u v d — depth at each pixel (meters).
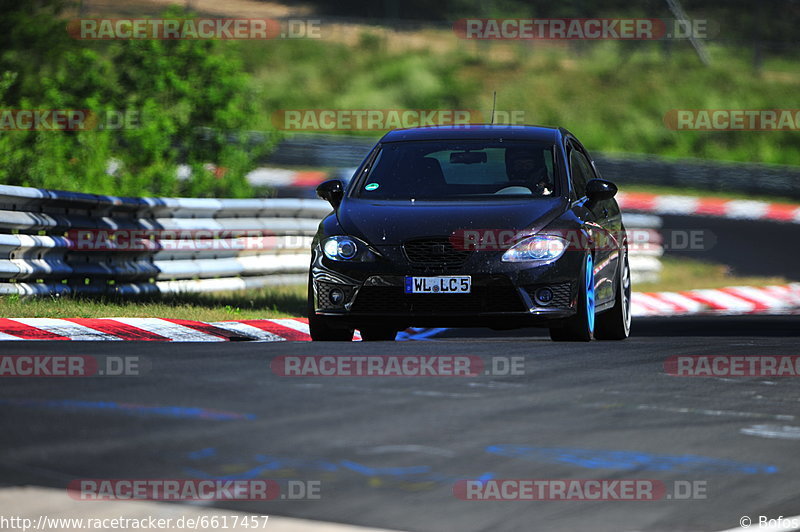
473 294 31.08
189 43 85.31
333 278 31.86
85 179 70.50
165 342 29.53
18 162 65.50
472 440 17.61
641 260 78.50
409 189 33.81
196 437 17.16
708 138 167.88
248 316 41.59
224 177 82.56
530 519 13.70
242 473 15.20
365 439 17.39
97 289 44.47
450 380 23.44
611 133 168.50
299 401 20.44
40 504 13.49
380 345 29.11
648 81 185.88
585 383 23.55
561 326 31.78
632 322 48.03
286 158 137.25
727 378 25.02
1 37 95.50
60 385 21.72
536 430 18.52
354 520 13.34
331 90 174.62
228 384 22.09
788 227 117.19
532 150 34.84
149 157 76.38
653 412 20.50
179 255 50.88
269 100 168.38
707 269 87.00
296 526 13.00
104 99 82.31
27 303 37.69
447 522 13.42
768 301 67.44
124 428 17.67
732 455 17.31
